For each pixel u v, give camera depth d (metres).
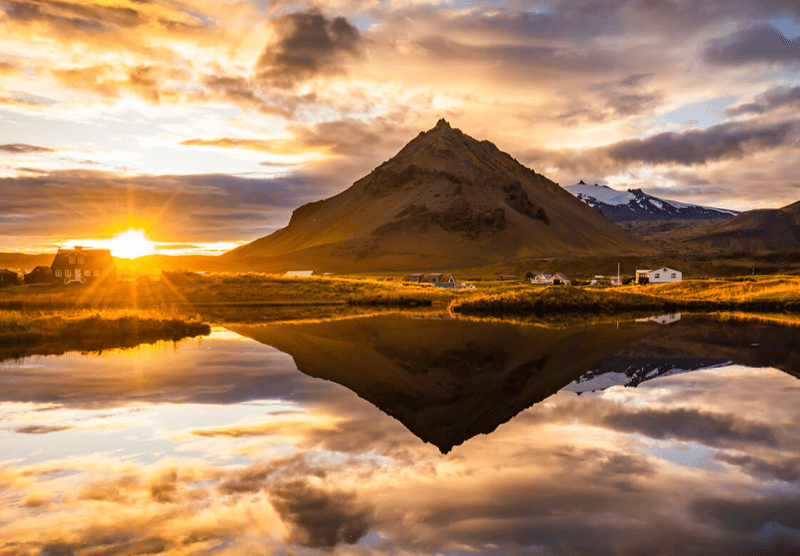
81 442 12.19
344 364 23.06
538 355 25.83
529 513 8.73
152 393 17.19
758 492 9.57
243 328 38.72
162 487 9.68
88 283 94.69
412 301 71.31
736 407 15.61
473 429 13.29
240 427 13.42
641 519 8.54
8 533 8.00
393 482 9.95
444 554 7.52
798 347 28.27
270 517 8.56
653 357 25.09
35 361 23.42
